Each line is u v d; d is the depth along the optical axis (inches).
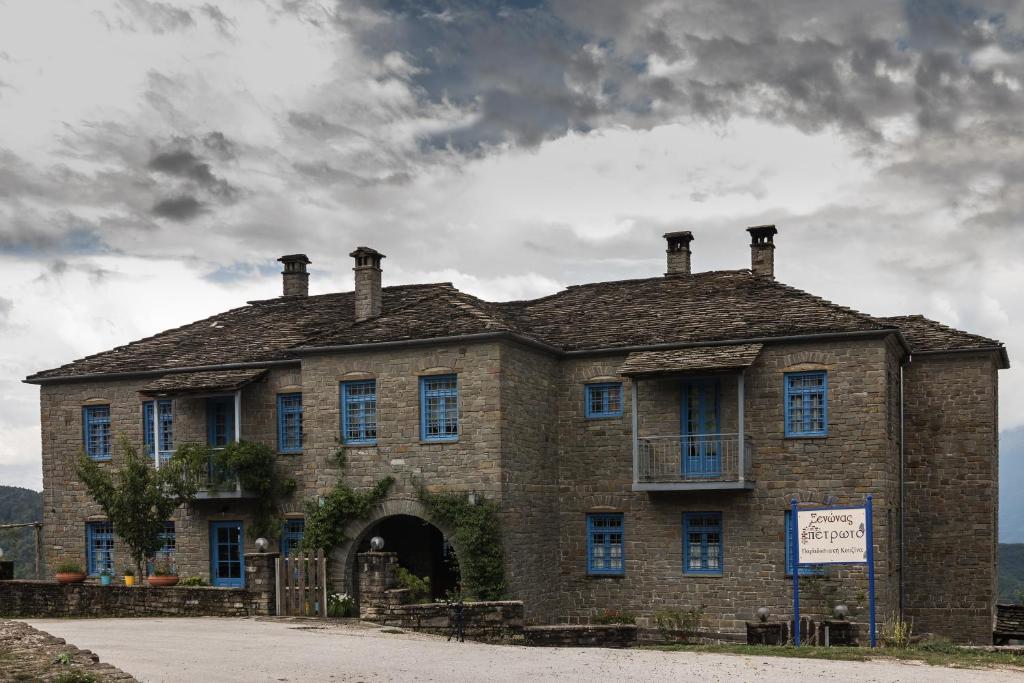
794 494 953.5
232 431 1114.7
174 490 1032.8
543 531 1007.6
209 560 1105.4
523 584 960.3
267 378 1093.8
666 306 1079.6
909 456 1058.7
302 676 531.2
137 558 1010.7
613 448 1029.2
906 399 1065.5
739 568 968.3
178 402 1125.7
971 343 1047.6
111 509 1003.9
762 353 976.3
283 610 860.6
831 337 946.7
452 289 1101.1
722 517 980.6
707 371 942.4
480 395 940.6
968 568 1033.5
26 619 898.7
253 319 1221.7
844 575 928.3
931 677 552.4
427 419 966.4
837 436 943.7
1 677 458.0
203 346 1161.4
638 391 1020.5
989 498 1032.8
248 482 1063.6
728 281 1104.2
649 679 538.3
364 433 991.0
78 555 1154.7
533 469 994.1
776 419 965.8
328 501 974.4
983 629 1022.4
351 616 853.8
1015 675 565.9
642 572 1007.0
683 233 1165.7
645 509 1011.3
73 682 452.4
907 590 1047.6
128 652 611.5
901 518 1038.4
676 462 991.0
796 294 1031.6
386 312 1076.5
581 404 1043.9
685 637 877.2
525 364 988.6
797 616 724.0
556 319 1111.0
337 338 1002.7
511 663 595.2
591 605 1022.4
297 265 1304.1
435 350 962.1
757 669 578.2
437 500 938.7
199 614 877.2
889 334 934.4
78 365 1184.2
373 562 810.8
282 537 1080.8
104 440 1158.3
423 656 618.5
